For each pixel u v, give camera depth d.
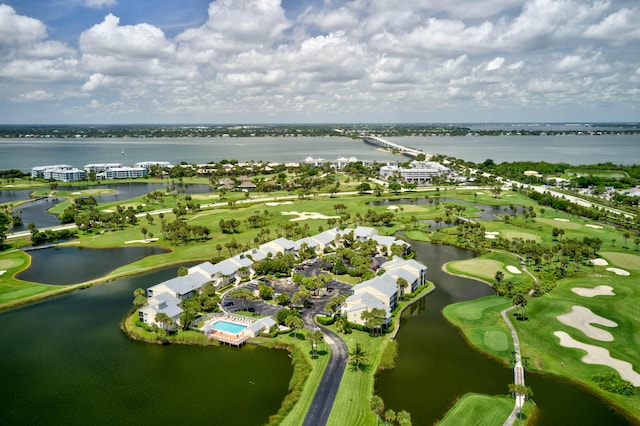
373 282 137.88
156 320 121.56
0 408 92.50
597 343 114.38
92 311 138.25
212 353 114.00
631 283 155.12
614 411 89.56
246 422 87.50
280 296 139.12
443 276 169.88
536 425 85.25
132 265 178.38
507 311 134.62
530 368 104.69
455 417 86.94
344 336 120.25
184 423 87.50
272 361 110.19
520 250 190.62
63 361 109.81
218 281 154.75
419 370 105.00
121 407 92.56
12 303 141.62
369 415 87.81
